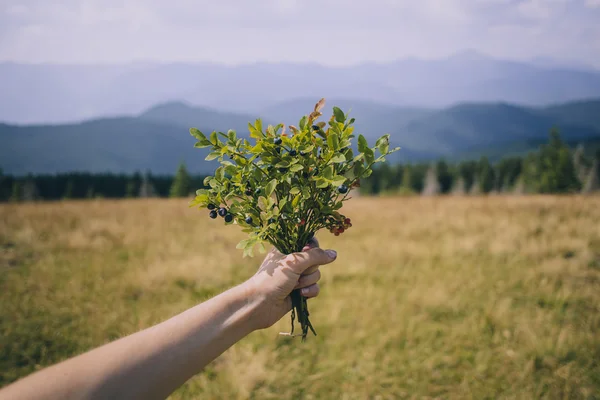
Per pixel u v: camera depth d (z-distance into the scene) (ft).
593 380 11.91
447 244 25.04
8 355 13.08
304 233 5.02
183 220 36.58
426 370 12.57
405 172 307.99
